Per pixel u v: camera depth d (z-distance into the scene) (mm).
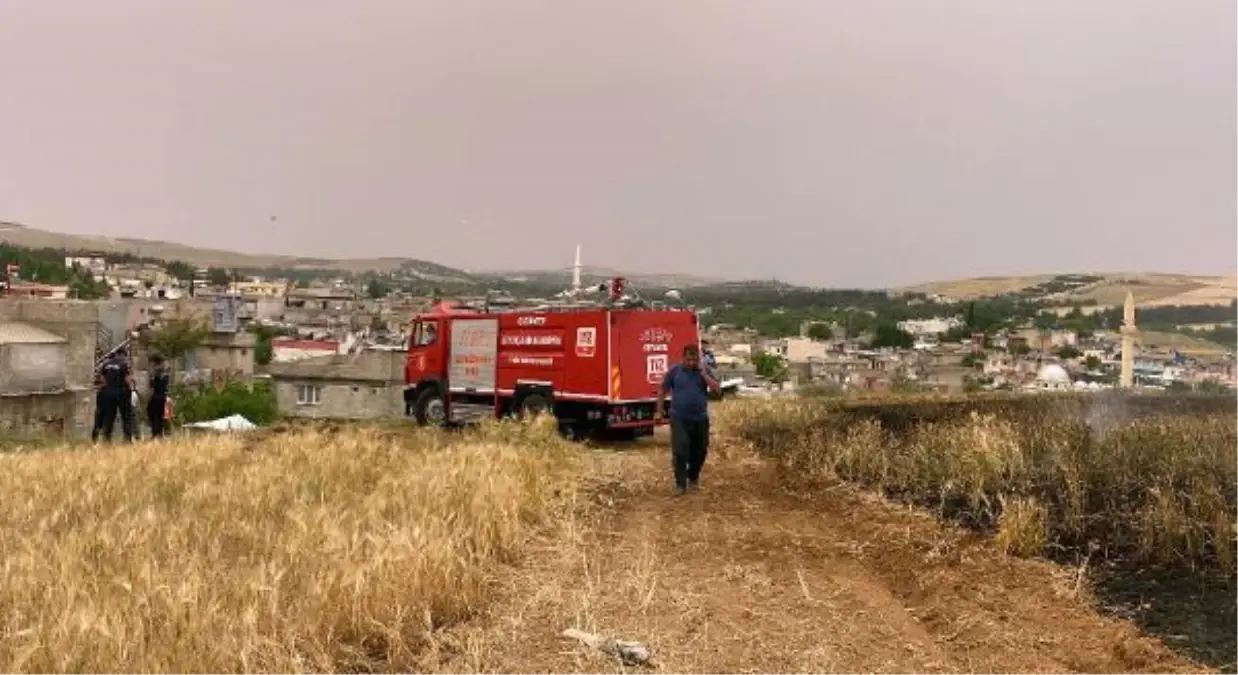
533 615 6832
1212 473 11328
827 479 13336
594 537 9547
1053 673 5945
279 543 7539
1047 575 8180
